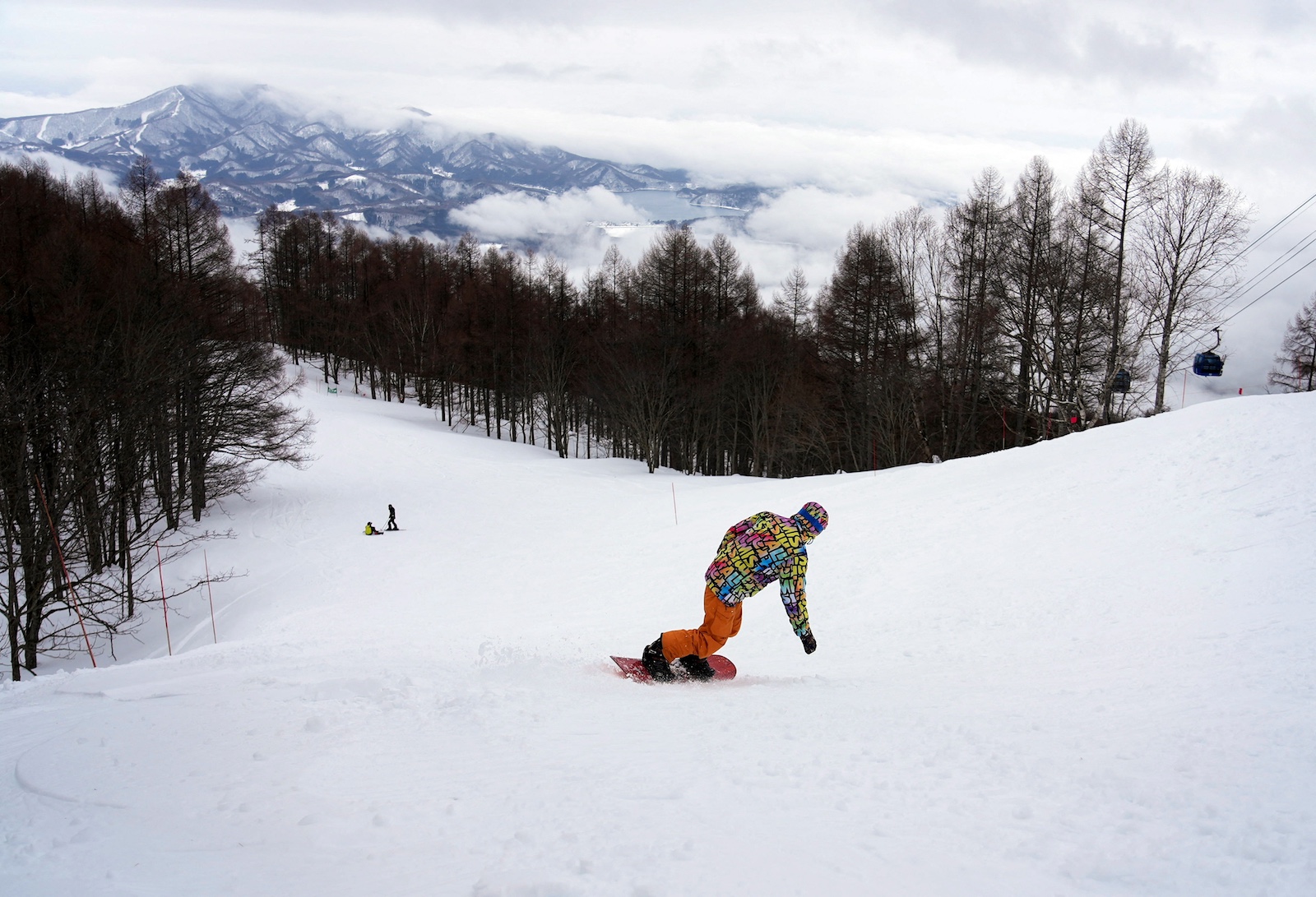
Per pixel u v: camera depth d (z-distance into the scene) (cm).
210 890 200
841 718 402
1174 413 1600
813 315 4969
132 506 2447
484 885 196
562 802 260
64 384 1814
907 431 3875
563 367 5128
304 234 8244
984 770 293
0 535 1664
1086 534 1053
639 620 1185
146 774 296
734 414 5038
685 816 247
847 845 223
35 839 235
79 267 2138
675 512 2480
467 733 354
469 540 2534
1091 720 363
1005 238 3406
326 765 302
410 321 6662
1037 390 3162
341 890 198
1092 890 190
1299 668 422
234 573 2283
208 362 2711
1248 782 252
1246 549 809
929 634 799
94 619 1858
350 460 3909
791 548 564
